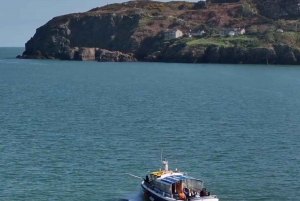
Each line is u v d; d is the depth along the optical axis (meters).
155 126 199.75
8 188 123.50
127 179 131.12
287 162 148.38
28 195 119.44
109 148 161.38
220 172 137.75
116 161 146.62
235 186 127.19
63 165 142.12
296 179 133.12
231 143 171.12
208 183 128.88
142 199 118.81
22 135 179.50
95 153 155.12
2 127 193.62
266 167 143.00
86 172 136.25
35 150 157.62
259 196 121.19
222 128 197.88
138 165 143.00
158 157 151.38
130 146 164.50
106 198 119.00
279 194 122.38
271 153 158.38
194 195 112.19
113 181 129.75
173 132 188.00
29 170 137.25
